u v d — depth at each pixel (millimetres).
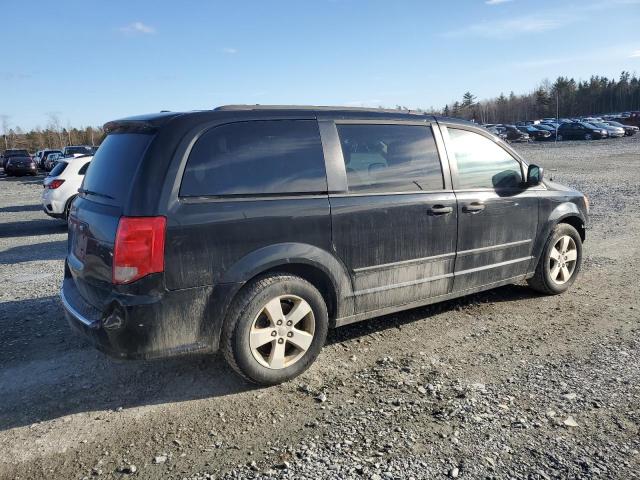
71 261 3945
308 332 3861
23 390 3754
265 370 3668
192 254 3348
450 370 3947
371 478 2734
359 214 3990
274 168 3707
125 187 3365
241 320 3541
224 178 3512
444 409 3391
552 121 63500
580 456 2879
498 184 4977
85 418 3383
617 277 6277
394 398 3549
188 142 3422
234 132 3615
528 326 4793
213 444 3076
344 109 4191
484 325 4832
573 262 5734
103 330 3291
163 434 3188
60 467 2898
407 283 4336
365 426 3219
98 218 3457
